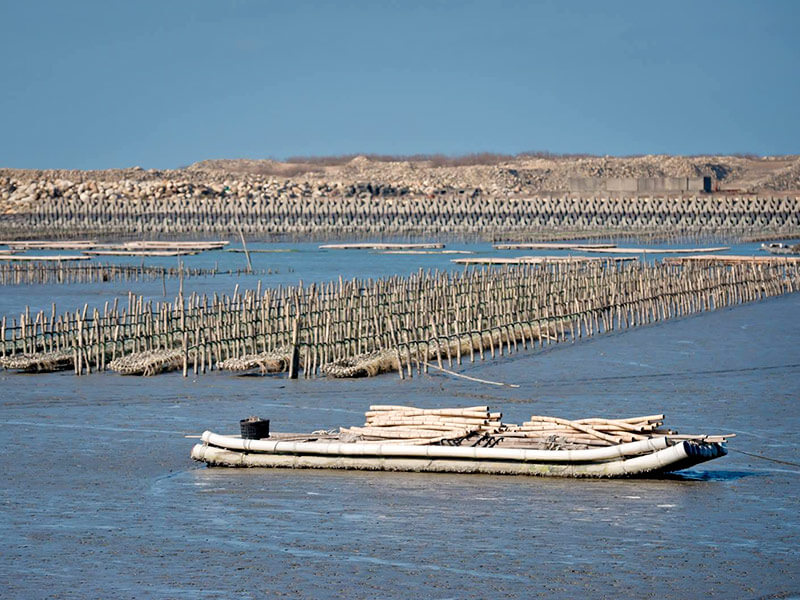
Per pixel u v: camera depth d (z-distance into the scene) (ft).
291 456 293.64
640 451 273.75
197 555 224.12
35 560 222.07
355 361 461.78
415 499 261.85
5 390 426.51
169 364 473.67
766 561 218.18
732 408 384.06
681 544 228.22
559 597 200.13
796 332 594.65
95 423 363.76
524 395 412.57
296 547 228.84
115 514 254.27
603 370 472.03
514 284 655.35
